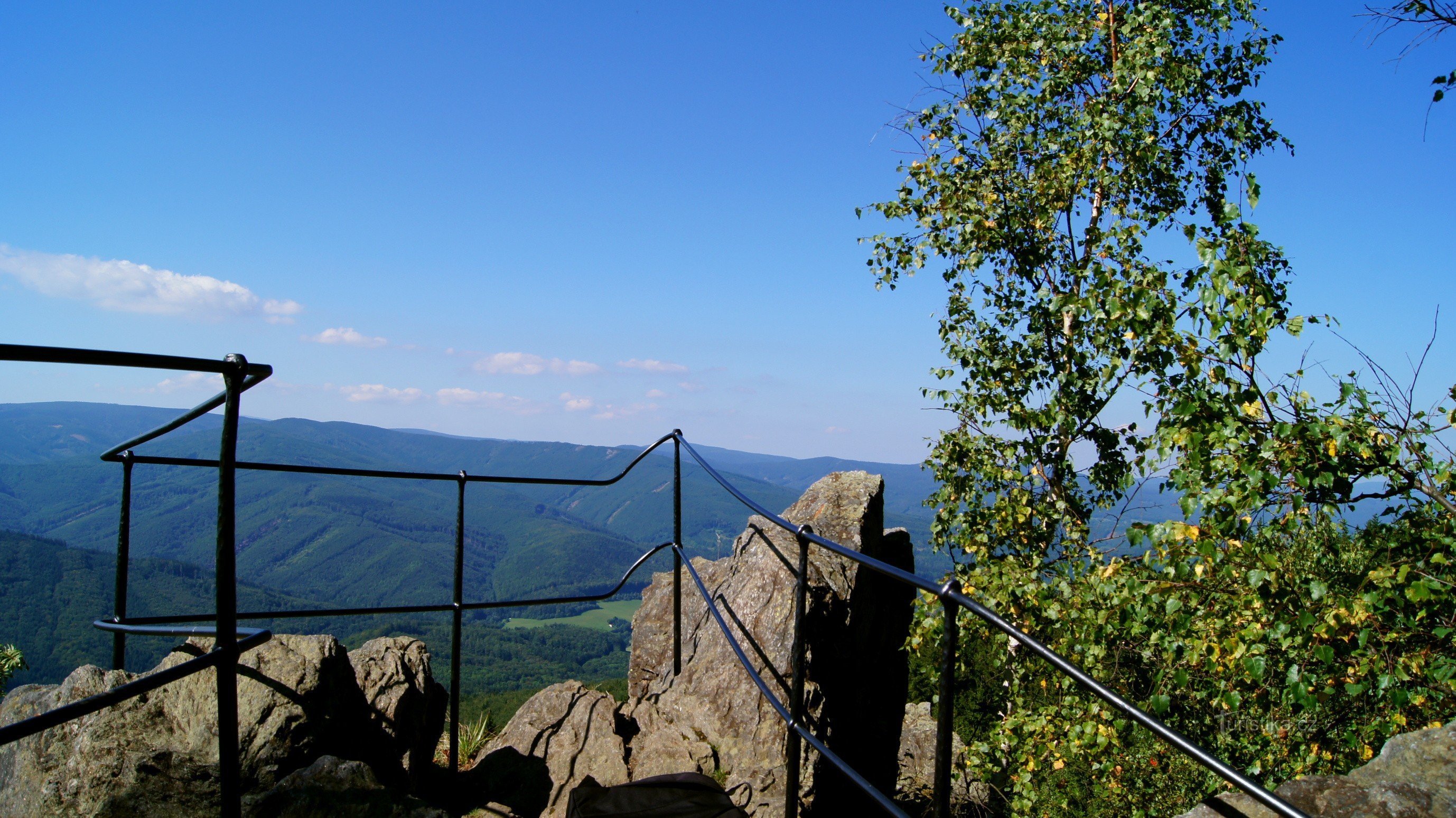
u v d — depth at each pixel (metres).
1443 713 5.24
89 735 3.28
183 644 3.74
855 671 5.54
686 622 6.09
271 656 3.75
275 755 3.51
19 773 3.27
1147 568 5.58
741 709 4.75
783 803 4.20
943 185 10.70
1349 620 4.62
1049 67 10.83
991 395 10.07
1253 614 5.19
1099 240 9.71
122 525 3.64
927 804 7.37
